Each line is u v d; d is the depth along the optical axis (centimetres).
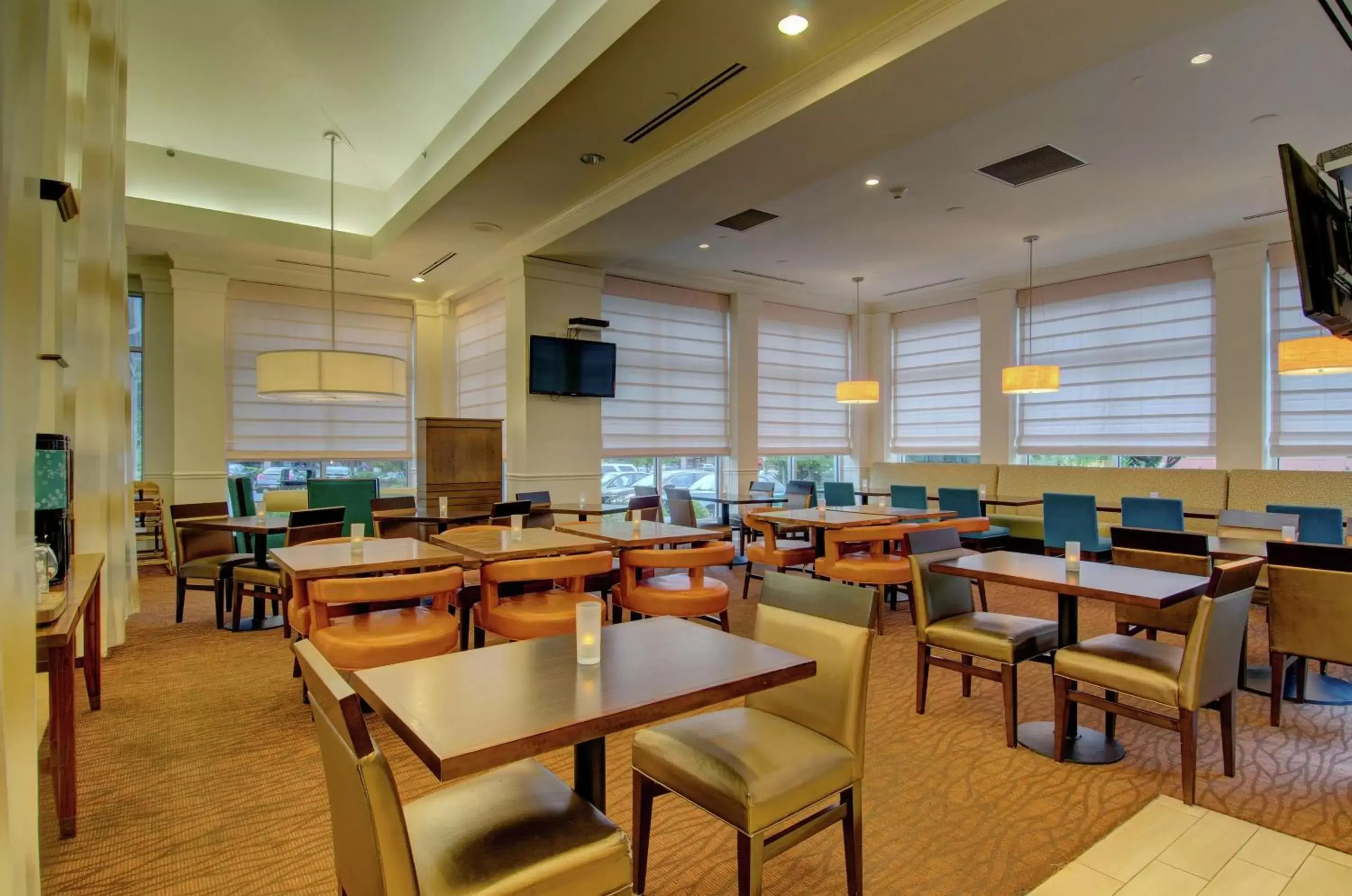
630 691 153
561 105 408
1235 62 368
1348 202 338
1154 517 528
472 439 606
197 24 494
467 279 775
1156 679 248
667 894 193
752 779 164
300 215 673
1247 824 229
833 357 960
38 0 146
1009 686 289
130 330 687
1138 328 722
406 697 150
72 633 218
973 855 211
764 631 215
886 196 556
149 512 661
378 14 474
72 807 219
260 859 209
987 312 841
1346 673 387
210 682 364
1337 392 605
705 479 877
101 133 372
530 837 140
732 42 347
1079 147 469
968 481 827
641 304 792
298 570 285
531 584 382
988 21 303
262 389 488
